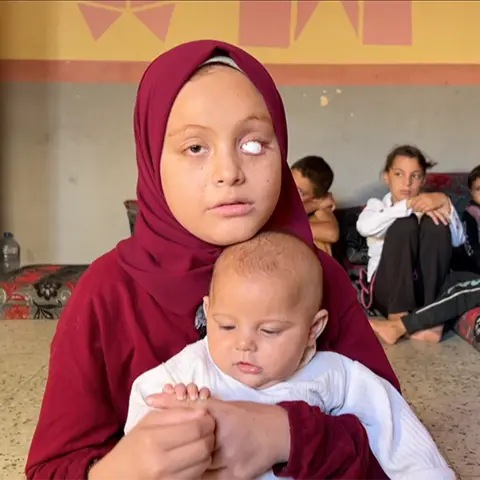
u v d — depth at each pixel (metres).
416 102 2.91
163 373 0.83
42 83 3.00
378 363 0.99
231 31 2.95
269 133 0.84
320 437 0.78
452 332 2.39
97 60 2.99
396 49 2.90
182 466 0.69
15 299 2.55
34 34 2.97
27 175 3.05
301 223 0.98
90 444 0.83
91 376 0.85
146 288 0.88
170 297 0.87
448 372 1.94
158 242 0.89
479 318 2.19
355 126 2.95
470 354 2.13
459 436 1.48
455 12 2.86
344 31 2.91
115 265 0.91
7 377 1.83
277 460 0.78
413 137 2.93
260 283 0.80
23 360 2.00
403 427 0.89
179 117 0.82
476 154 2.91
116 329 0.87
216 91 0.81
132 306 0.88
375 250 2.51
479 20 2.86
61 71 2.99
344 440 0.81
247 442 0.75
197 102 0.81
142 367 0.86
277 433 0.77
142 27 2.96
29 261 3.08
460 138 2.91
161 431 0.70
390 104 2.93
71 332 0.87
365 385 0.89
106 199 3.05
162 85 0.86
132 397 0.82
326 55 2.93
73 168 3.04
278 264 0.81
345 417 0.85
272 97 0.86
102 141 3.03
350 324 0.99
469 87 2.89
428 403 1.68
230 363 0.81
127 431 0.78
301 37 2.93
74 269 2.73
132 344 0.87
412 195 2.51
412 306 2.38
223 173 0.80
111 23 2.97
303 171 2.64
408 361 2.04
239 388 0.82
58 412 0.84
